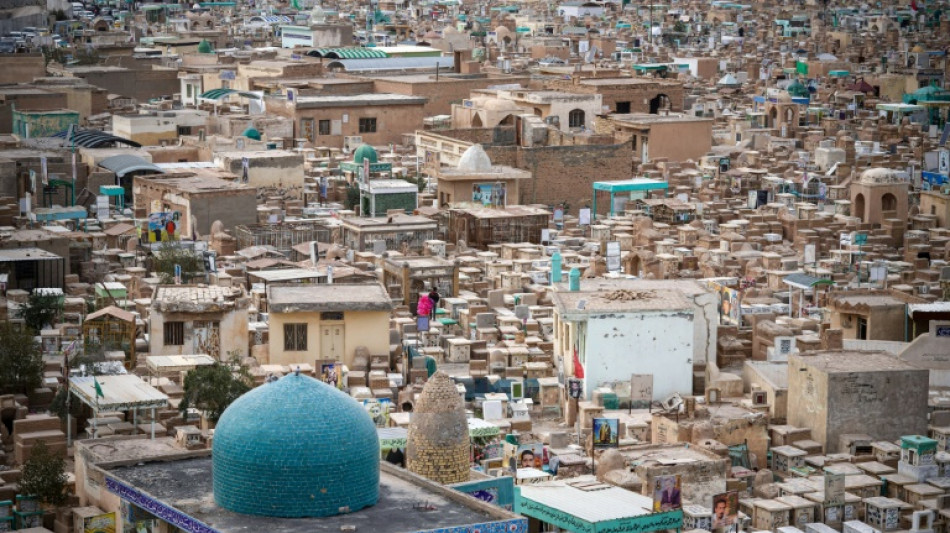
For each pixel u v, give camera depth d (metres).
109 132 140.50
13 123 142.88
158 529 49.22
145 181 112.06
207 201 108.19
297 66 173.38
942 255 109.88
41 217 106.00
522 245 107.88
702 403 73.75
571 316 76.00
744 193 131.38
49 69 175.00
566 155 129.62
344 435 47.09
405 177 128.00
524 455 65.75
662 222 119.62
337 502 47.03
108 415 69.50
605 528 56.84
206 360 75.81
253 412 47.31
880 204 118.94
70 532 59.28
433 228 106.81
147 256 99.50
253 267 95.06
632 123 145.75
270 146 133.00
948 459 66.62
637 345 76.25
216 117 143.38
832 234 114.81
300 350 78.69
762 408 72.44
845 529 62.59
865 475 66.56
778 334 81.00
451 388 53.62
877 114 182.62
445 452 53.09
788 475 68.25
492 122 146.12
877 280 96.94
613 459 63.19
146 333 82.56
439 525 46.47
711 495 62.84
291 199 119.06
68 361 76.06
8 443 69.69
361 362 77.94
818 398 70.62
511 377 78.56
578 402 73.69
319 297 79.56
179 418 69.56
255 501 46.91
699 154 146.25
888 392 70.69
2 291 87.44
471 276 98.19
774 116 170.12
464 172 122.56
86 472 60.97
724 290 84.50
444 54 193.50
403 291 92.00
